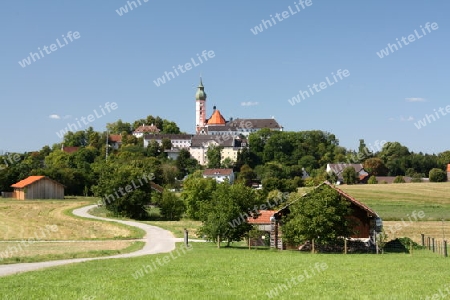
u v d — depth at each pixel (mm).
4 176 155750
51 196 146750
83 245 54188
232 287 26438
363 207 52938
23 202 129000
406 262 39219
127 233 70688
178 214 106125
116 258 41281
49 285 26406
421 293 24906
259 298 23578
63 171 162625
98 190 106250
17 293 24031
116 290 25188
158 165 188375
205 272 32062
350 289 26141
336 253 50781
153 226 79750
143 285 26766
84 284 26797
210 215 54375
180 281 28281
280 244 54188
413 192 139000
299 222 50156
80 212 106438
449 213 96562
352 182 180875
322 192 51219
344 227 51000
